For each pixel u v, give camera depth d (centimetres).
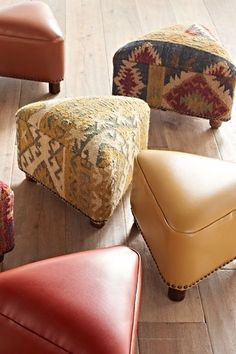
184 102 270
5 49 281
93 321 145
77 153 205
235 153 264
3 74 292
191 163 198
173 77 263
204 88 263
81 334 142
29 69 287
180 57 258
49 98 291
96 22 359
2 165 247
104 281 156
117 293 155
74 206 221
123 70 267
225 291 200
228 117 271
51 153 216
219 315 192
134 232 221
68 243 215
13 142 260
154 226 191
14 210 226
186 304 195
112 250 172
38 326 143
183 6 384
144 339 183
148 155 203
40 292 149
